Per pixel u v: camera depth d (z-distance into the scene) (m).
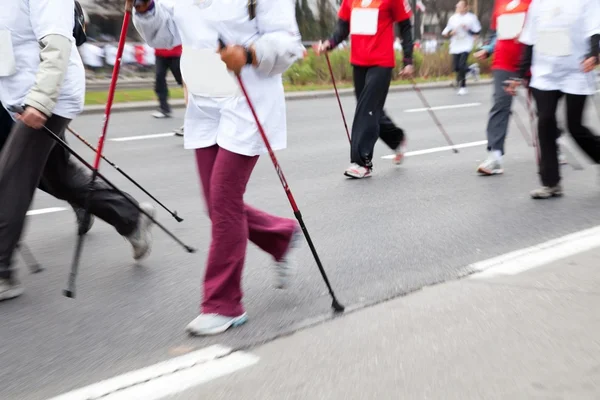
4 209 4.11
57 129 4.17
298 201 6.55
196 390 3.09
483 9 37.41
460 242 5.21
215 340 3.59
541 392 3.04
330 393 3.05
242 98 3.56
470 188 6.95
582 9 5.97
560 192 6.47
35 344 3.60
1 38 4.03
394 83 19.62
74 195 4.60
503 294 4.14
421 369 3.25
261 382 3.15
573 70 6.14
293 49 3.52
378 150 9.13
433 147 9.42
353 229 5.60
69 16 3.99
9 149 4.11
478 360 3.33
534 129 6.85
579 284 4.27
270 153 3.60
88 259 4.95
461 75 17.31
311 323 3.78
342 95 17.14
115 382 3.17
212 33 3.55
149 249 4.82
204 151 3.73
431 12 38.88
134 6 3.67
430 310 3.93
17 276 4.56
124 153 9.12
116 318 3.93
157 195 6.89
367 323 3.77
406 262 4.78
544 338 3.55
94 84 17.09
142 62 19.38
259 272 4.60
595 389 3.06
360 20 7.21
